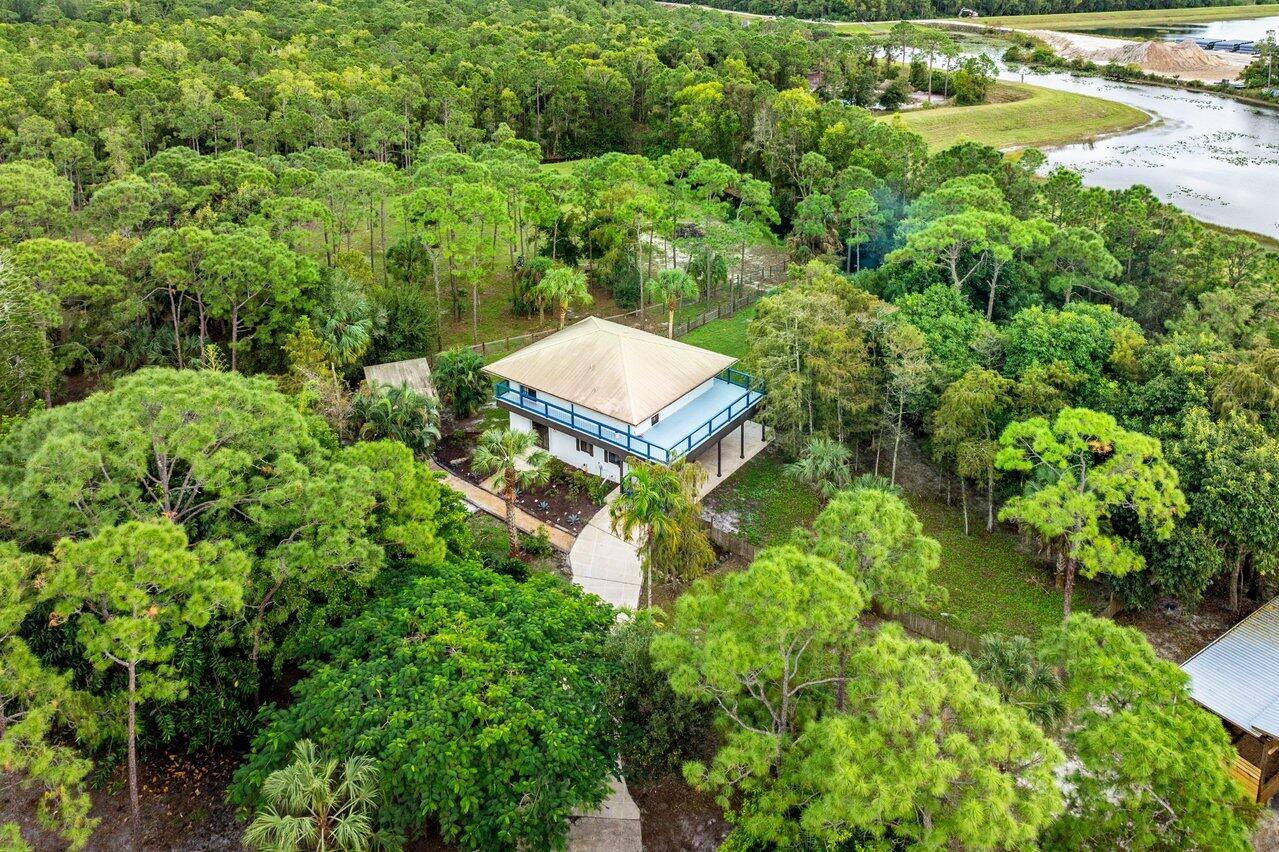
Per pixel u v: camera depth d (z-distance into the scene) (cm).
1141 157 10512
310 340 4634
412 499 2894
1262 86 13975
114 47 11169
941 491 4309
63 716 2245
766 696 2377
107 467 2566
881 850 1902
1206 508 3184
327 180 6047
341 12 14912
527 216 6369
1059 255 5175
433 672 2341
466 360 4788
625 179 6800
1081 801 2217
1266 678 2789
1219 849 1870
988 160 6650
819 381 4012
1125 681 2136
